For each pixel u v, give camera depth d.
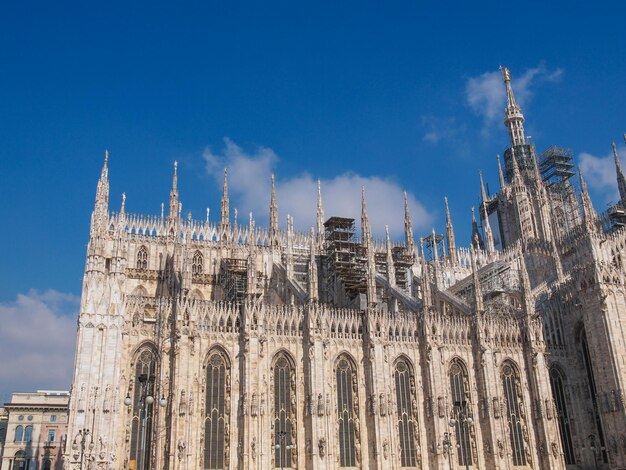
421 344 73.44
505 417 72.19
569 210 112.69
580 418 76.75
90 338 62.44
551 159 118.06
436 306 84.44
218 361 66.19
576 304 78.44
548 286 87.25
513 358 76.06
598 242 78.62
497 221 120.56
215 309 67.38
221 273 87.44
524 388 75.12
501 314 80.62
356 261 88.88
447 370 73.19
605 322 74.25
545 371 75.38
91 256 65.88
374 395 68.69
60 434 115.12
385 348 70.88
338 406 68.69
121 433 61.81
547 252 96.94
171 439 60.47
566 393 78.00
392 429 68.12
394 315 74.19
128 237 84.75
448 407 70.94
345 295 85.50
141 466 45.62
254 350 66.19
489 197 125.00
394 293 82.38
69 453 58.22
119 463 60.69
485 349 74.12
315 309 70.12
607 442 72.12
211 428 63.62
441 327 74.25
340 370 70.25
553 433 72.81
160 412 61.75
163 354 64.38
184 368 63.44
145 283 83.00
